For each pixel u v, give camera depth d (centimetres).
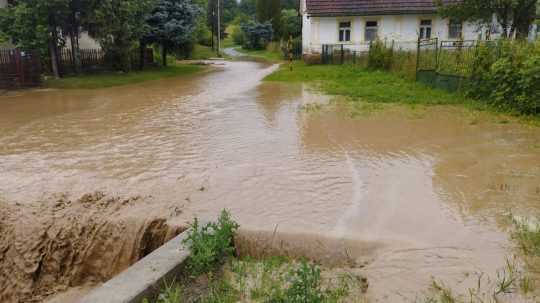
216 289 327
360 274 349
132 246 457
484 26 2222
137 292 307
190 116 1049
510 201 487
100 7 1920
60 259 468
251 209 477
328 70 2080
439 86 1366
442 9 1888
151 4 2194
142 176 598
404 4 2581
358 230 422
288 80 1839
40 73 1767
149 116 1063
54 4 1744
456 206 476
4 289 466
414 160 655
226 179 576
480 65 1163
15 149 759
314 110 1095
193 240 364
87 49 2414
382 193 519
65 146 773
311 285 311
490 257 359
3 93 1583
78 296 439
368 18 2636
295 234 416
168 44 2694
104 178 595
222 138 806
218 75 2302
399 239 403
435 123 927
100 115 1093
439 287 316
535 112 996
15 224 482
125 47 2206
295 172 600
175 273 340
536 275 326
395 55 1959
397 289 319
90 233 470
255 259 400
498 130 859
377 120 962
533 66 984
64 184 577
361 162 646
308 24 2802
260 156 681
